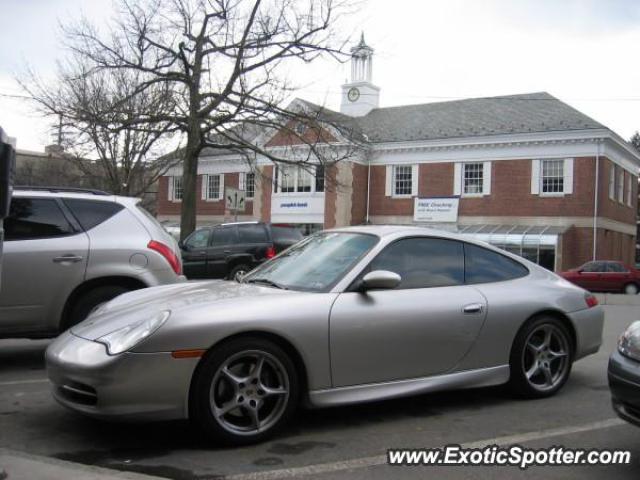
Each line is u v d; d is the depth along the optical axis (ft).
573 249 100.89
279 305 14.56
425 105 127.65
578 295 19.38
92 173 87.56
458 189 111.14
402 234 17.30
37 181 107.04
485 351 17.21
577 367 23.34
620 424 16.15
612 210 105.91
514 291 18.03
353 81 134.62
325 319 14.82
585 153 100.37
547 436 15.15
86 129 66.13
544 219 103.40
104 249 21.88
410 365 15.99
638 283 81.10
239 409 14.20
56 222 21.70
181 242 57.36
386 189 118.42
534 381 18.48
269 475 12.52
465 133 110.83
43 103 66.90
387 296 15.99
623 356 13.47
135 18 66.90
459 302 16.80
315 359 14.67
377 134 120.88
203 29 66.54
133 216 23.11
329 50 66.80
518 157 105.81
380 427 15.67
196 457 13.44
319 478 12.41
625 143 106.52
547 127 103.55
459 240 18.19
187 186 67.67
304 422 15.99
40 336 22.15
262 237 54.85
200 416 13.56
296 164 70.74
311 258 17.43
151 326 13.53
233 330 13.74
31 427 15.42
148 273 22.38
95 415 13.39
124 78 70.03
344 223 115.96
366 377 15.40
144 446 14.10
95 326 14.94
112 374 13.12
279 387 14.42
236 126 79.87
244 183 133.49
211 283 17.90
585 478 12.68
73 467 12.37
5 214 11.30
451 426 15.84
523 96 116.26
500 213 107.14
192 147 67.41
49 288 21.08
